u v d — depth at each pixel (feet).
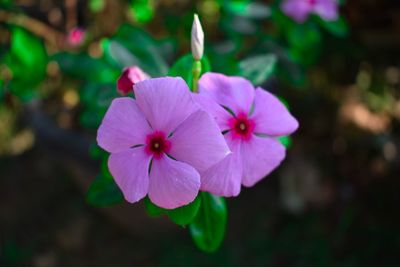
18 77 1.19
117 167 0.73
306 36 1.23
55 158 1.50
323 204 1.78
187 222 0.76
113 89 1.02
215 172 0.73
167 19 1.44
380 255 1.65
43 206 1.88
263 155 0.77
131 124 0.73
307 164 1.83
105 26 1.54
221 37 1.66
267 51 1.27
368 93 1.92
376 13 1.59
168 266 1.69
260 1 1.61
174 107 0.72
